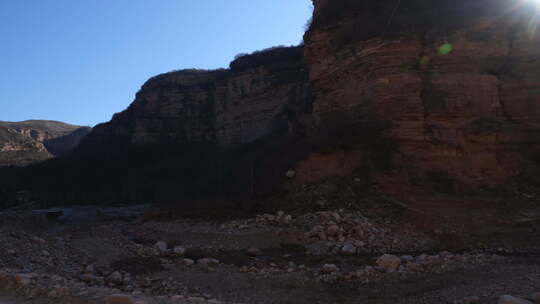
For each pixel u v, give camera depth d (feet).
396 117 64.03
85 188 240.94
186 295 27.71
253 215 62.44
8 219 73.61
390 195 58.08
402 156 62.23
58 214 127.34
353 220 51.49
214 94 257.96
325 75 81.41
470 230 47.73
